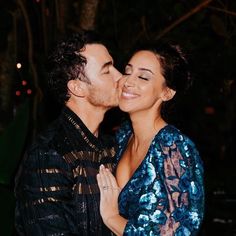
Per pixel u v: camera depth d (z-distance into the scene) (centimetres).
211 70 475
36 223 291
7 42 455
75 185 297
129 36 475
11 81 452
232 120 557
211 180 491
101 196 298
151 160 292
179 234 285
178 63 301
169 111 309
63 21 443
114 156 316
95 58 304
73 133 302
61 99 309
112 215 297
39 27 466
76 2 469
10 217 369
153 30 484
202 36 468
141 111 303
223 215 490
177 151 290
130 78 301
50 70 309
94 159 305
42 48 468
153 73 300
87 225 297
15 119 378
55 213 289
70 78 305
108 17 475
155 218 286
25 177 295
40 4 463
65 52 305
